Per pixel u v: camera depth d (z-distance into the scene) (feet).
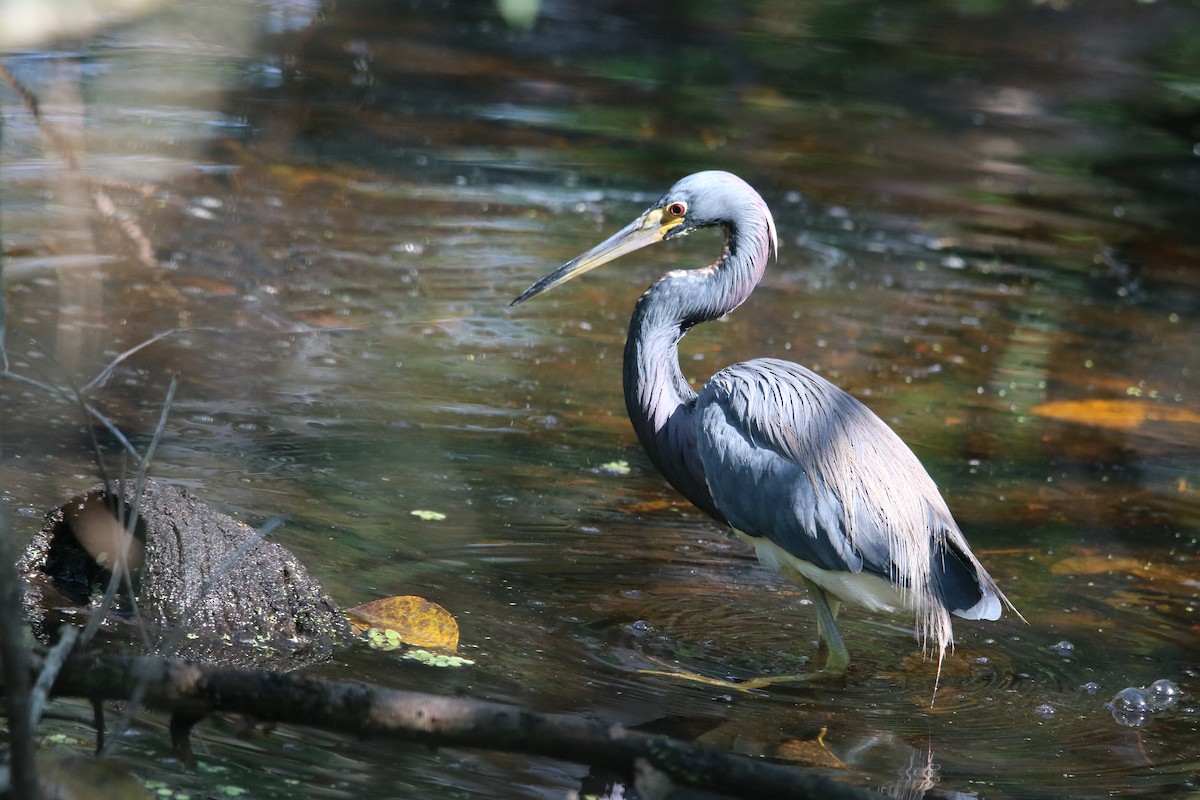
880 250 60.23
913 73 92.02
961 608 28.55
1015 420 43.80
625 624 28.71
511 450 38.34
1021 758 24.20
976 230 64.08
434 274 52.65
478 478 36.06
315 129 69.15
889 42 99.30
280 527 31.35
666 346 32.48
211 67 73.36
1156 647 29.66
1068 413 44.73
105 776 18.10
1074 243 63.67
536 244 57.06
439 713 17.34
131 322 44.19
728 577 32.04
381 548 31.07
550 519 33.99
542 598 29.53
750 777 17.30
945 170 72.95
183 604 26.05
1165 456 41.73
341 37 88.02
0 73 19.26
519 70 85.35
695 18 102.47
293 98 72.74
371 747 22.13
